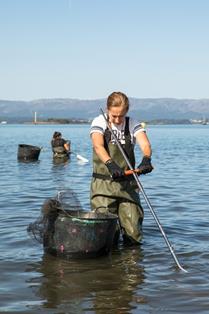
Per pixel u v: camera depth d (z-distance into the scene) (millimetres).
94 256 6660
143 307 5094
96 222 6570
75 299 5293
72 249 6578
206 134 79375
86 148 36312
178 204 10992
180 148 36938
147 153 6848
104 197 7031
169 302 5219
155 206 10711
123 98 6805
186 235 7984
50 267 6309
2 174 17734
